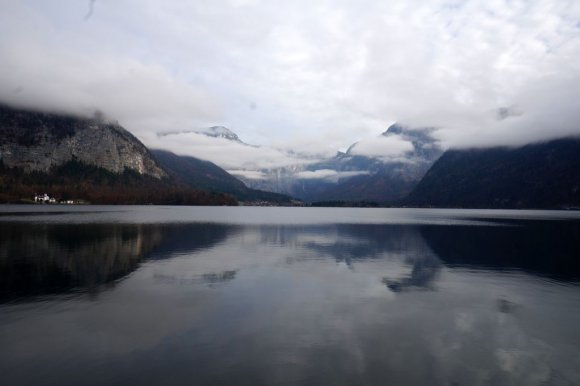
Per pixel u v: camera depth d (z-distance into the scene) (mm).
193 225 97312
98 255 47031
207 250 53375
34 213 136250
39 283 32875
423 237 74688
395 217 166375
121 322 23484
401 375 17344
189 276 36562
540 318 25469
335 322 24047
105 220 105938
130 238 64438
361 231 88000
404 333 22406
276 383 16391
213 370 17406
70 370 17250
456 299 29812
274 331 22328
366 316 25375
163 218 124750
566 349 20531
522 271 40938
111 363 17969
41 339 20703
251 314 25344
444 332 22703
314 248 57375
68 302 27531
